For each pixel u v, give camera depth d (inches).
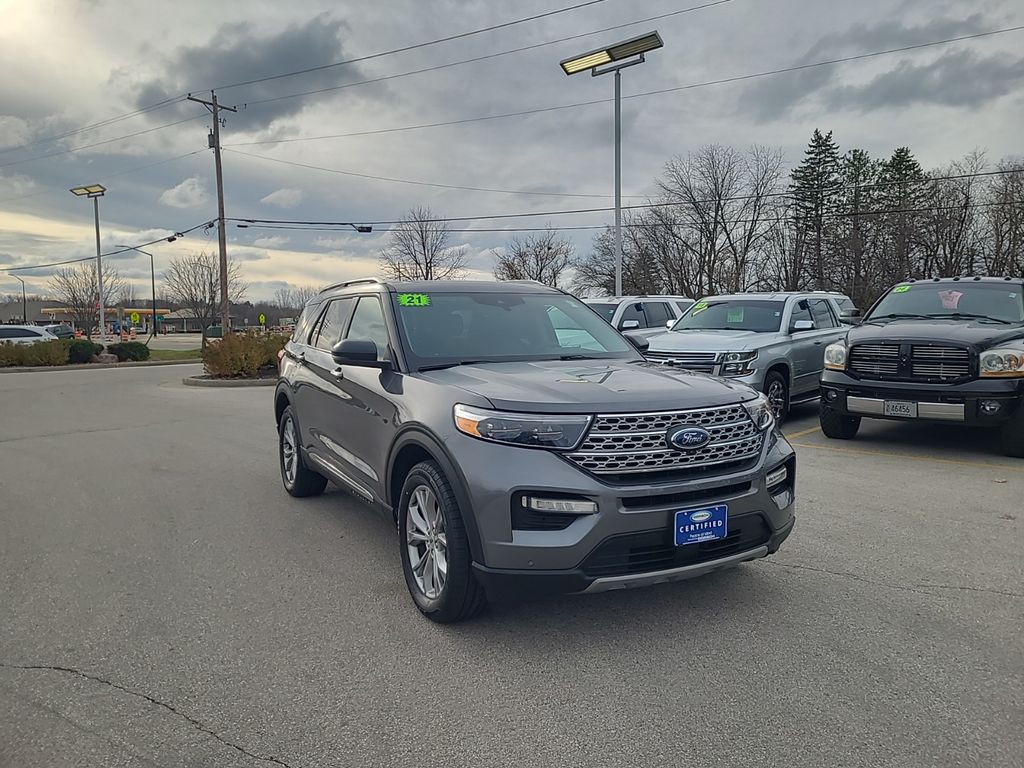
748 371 375.2
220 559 196.7
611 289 2423.7
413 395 161.3
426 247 1838.1
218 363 809.5
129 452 359.9
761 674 130.3
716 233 2212.1
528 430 135.2
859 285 1999.3
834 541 202.7
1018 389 298.4
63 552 203.2
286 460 270.2
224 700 123.6
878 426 407.2
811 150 2228.1
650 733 112.3
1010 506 237.6
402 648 142.5
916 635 144.9
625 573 133.7
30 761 106.2
